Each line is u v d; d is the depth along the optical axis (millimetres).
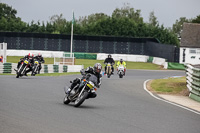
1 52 70250
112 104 23016
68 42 120125
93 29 143750
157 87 38219
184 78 52781
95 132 13867
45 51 116688
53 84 34219
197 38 116562
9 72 51719
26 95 24141
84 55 117188
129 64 102750
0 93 24062
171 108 22984
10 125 13898
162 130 15250
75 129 14125
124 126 15523
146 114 19547
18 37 119062
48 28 146125
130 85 39531
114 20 144125
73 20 86875
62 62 74375
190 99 29906
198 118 19609
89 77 20656
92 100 24406
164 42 145125
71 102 22688
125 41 119000
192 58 115062
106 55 116438
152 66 97250
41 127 13969
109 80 45312
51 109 18781
